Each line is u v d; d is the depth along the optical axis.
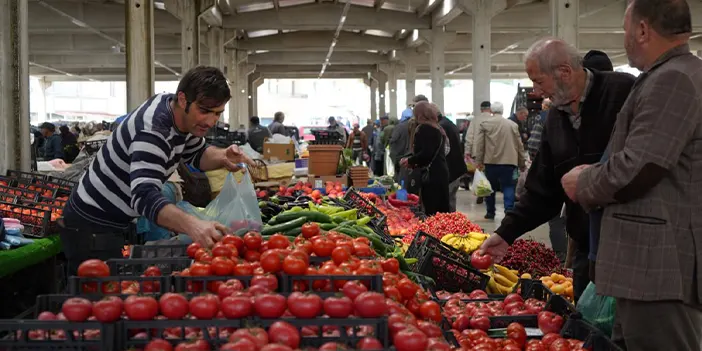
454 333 2.91
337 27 25.88
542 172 3.57
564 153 3.40
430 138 7.53
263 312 1.98
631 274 2.43
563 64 3.21
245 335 1.80
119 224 3.47
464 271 4.32
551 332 3.08
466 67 42.28
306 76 47.31
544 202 3.59
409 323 2.19
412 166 7.66
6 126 7.39
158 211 2.84
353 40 31.83
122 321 1.94
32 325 1.90
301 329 2.00
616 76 3.29
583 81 3.26
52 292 5.36
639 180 2.36
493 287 4.65
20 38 7.43
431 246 4.47
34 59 38.69
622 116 2.55
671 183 2.43
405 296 2.69
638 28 2.47
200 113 3.06
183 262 2.73
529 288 3.74
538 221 3.62
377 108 48.34
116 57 39.50
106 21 23.88
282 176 8.19
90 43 31.80
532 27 24.30
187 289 2.38
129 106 12.01
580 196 2.57
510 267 5.29
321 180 8.62
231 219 3.52
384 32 31.52
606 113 3.25
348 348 1.90
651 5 2.42
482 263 3.63
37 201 5.55
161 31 24.72
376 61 38.78
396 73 39.16
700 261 2.40
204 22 24.52
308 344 1.96
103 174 3.31
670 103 2.35
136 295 2.02
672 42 2.44
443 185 7.66
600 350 2.76
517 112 12.88
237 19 25.45
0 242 4.48
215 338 1.97
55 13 23.67
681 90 2.35
